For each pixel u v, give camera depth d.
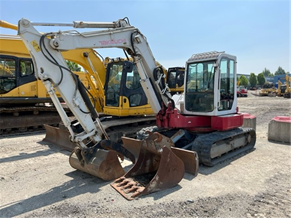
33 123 10.83
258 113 16.52
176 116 6.43
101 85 10.15
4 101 9.97
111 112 8.66
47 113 11.66
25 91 10.38
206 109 6.66
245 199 4.25
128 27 5.95
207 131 6.77
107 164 5.00
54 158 6.70
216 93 6.41
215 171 5.62
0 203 4.22
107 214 3.79
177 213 3.80
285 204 4.08
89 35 5.22
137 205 4.04
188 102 7.05
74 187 4.80
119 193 4.48
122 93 8.29
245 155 6.92
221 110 6.69
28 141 8.75
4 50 9.77
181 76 10.73
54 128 8.18
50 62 4.70
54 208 4.00
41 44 4.61
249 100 31.22
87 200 4.25
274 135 8.63
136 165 5.14
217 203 4.11
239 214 3.78
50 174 5.52
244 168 5.83
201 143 5.89
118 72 8.56
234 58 7.09
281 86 41.34
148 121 9.37
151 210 3.88
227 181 5.04
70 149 7.39
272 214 3.77
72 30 4.97
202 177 5.24
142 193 4.36
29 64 10.45
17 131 10.56
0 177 5.34
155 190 4.50
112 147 5.41
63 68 4.82
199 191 4.56
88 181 5.09
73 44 4.98
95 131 5.22
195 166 5.26
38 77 4.66
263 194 4.45
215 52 6.74
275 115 15.44
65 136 7.83
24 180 5.20
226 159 6.39
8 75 10.01
